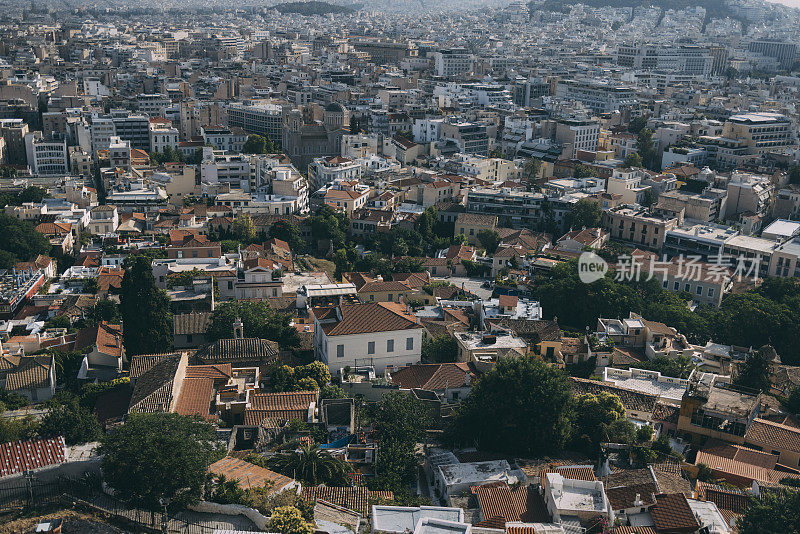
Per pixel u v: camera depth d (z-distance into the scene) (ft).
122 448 315.17
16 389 501.97
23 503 302.45
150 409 406.21
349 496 346.54
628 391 507.71
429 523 300.40
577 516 333.62
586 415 452.76
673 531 320.91
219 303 653.71
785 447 441.27
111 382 481.87
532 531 307.37
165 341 568.41
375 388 501.97
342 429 425.69
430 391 505.25
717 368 625.00
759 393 504.84
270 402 449.89
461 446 449.06
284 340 586.45
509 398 435.12
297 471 363.15
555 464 403.54
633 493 347.36
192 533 296.92
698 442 464.24
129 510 307.99
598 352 610.65
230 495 315.99
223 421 425.69
